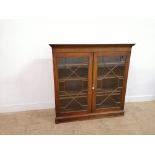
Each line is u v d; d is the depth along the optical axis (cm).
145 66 265
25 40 217
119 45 195
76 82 211
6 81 230
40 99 251
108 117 235
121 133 201
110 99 232
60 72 200
